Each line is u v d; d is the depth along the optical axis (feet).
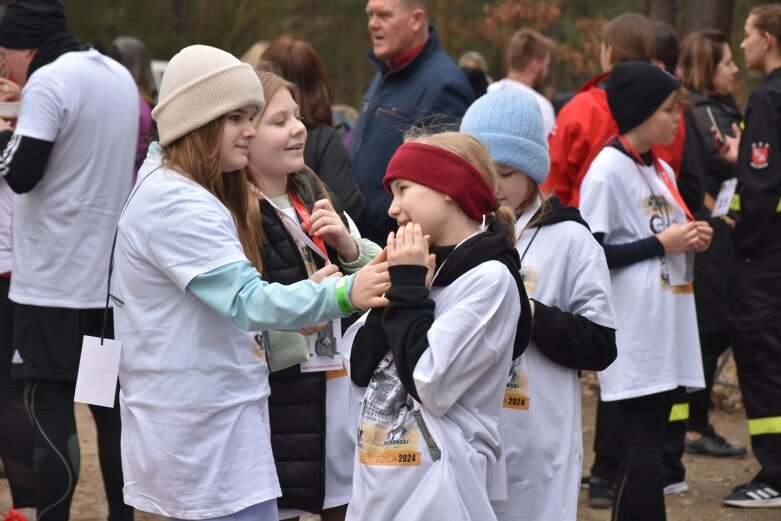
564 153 21.18
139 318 11.75
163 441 11.60
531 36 28.30
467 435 10.89
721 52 25.08
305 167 14.67
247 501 11.70
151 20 89.66
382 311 11.12
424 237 10.71
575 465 13.26
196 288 11.43
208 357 11.64
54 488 16.66
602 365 13.44
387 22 20.34
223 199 12.23
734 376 31.71
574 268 13.69
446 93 20.12
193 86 11.65
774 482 20.70
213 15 93.81
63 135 16.57
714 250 23.91
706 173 22.25
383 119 20.39
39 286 16.72
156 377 11.66
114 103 17.11
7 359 18.06
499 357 10.76
